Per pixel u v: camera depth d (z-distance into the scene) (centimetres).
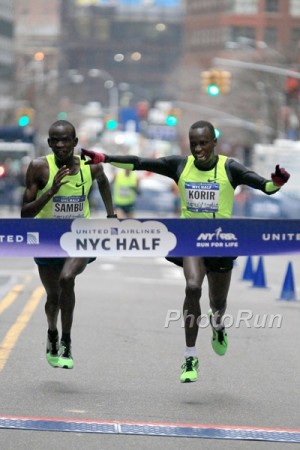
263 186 1870
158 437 1605
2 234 1841
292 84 9694
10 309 3095
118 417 1728
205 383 2042
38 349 2375
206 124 1886
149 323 2856
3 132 11438
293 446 1574
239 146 16812
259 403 1866
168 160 1920
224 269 1923
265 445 1576
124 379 2058
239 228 1855
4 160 11412
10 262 5369
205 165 1897
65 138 1872
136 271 4788
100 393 1920
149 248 1856
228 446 1562
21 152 11438
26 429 1631
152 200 10200
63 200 1905
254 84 14662
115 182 6525
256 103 15450
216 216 1911
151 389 1969
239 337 2648
